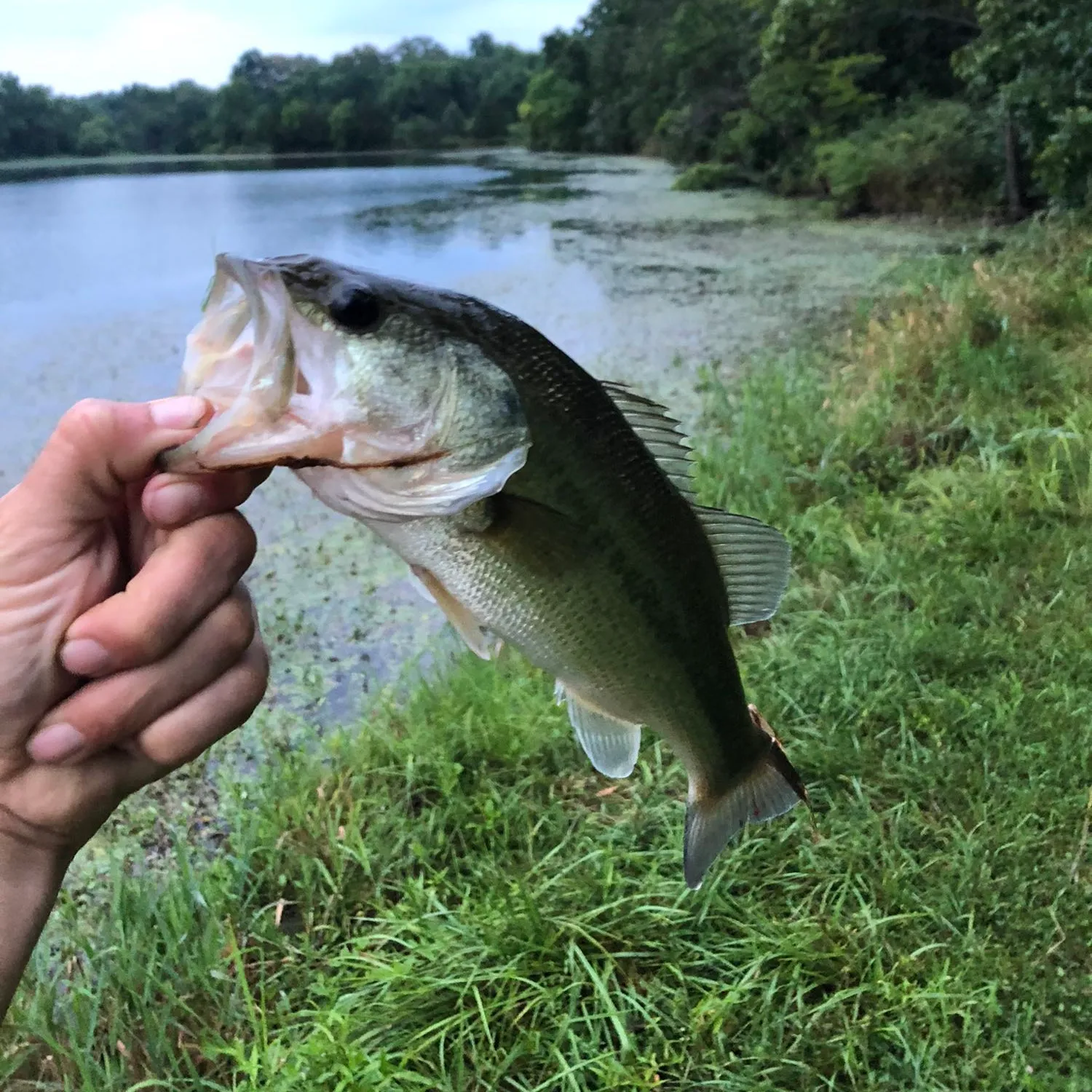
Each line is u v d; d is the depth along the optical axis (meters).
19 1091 0.50
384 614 0.93
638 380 1.55
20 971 0.28
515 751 0.69
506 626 0.35
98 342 1.84
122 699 0.27
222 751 0.75
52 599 0.26
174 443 0.27
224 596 0.28
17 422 1.42
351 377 0.31
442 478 0.32
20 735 0.27
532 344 0.34
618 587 0.37
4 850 0.27
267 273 0.30
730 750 0.43
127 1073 0.50
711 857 0.43
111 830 0.68
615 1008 0.50
